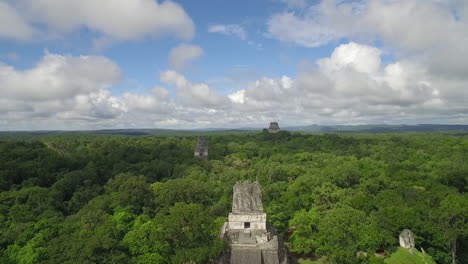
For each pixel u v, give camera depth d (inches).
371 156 4488.2
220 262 1250.0
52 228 1701.5
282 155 4522.6
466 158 3860.7
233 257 1275.8
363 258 1632.6
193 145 5226.4
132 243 1430.9
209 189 2896.2
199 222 1434.5
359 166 3383.4
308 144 5664.4
